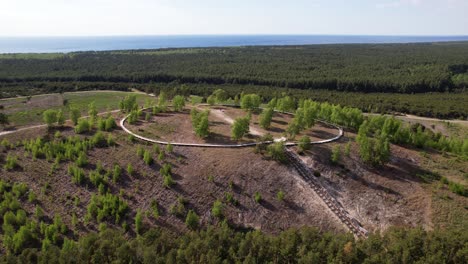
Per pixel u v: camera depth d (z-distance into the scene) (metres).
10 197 41.56
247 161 49.28
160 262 29.55
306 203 43.91
